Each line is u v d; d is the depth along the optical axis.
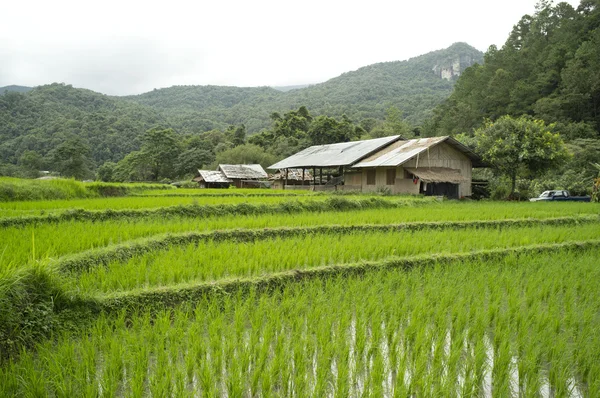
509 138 26.42
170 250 8.95
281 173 45.41
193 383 4.70
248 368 4.98
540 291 7.62
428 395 4.46
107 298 6.34
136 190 24.72
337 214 15.56
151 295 6.59
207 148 72.44
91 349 4.98
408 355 5.44
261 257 8.59
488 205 21.17
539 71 58.47
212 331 5.59
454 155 28.12
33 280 5.93
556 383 4.80
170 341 5.45
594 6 64.06
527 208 19.34
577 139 41.94
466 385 4.67
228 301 6.75
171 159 63.00
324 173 38.00
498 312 6.52
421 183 26.38
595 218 16.67
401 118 101.56
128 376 4.74
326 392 4.62
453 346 5.46
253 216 14.73
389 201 19.52
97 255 8.02
